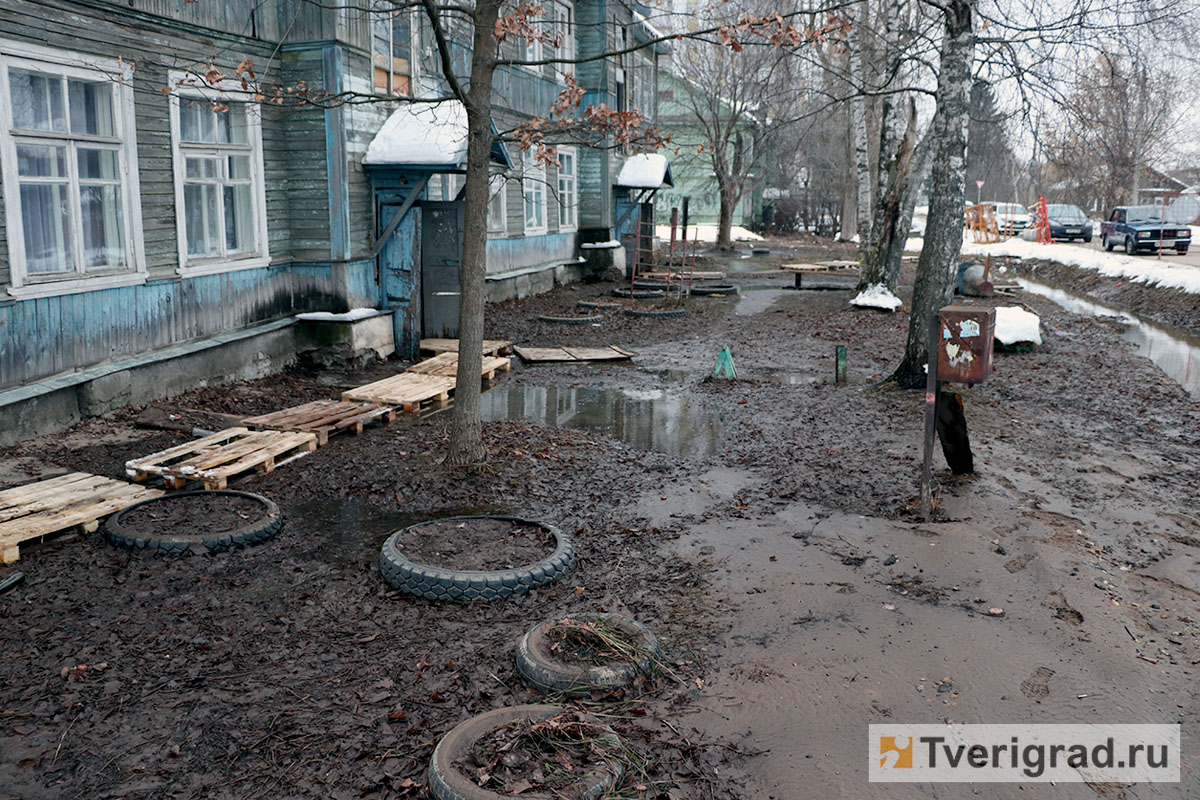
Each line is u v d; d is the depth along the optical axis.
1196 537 6.92
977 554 6.45
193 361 11.05
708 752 4.14
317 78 12.59
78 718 4.34
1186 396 11.88
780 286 27.09
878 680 4.80
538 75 22.53
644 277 27.91
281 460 8.70
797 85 35.47
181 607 5.55
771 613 5.58
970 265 25.55
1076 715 4.51
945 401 7.86
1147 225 34.09
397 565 5.81
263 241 12.51
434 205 14.83
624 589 5.93
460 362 8.23
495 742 3.98
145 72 10.26
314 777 3.91
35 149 8.96
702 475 8.45
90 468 8.16
